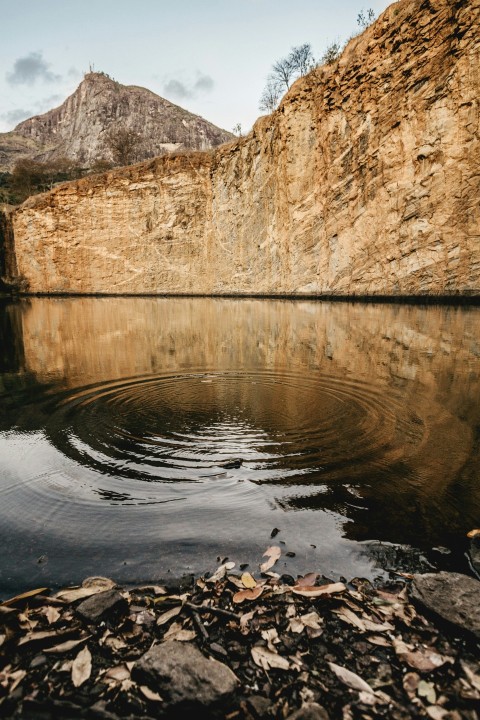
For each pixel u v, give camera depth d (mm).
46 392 5383
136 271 34500
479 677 1419
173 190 32531
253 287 29797
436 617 1659
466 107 17328
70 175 76125
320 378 5855
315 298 25250
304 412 4363
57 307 23031
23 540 2215
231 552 2107
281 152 25531
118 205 34000
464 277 18297
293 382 5691
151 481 2863
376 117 20500
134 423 4105
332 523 2334
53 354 8422
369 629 1626
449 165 18125
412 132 19156
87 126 154750
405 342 8867
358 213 22047
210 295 32500
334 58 23156
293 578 1919
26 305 24750
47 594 1828
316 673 1439
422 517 2377
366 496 2609
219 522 2361
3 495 2684
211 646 1547
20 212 36062
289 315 15781
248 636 1598
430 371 6086
